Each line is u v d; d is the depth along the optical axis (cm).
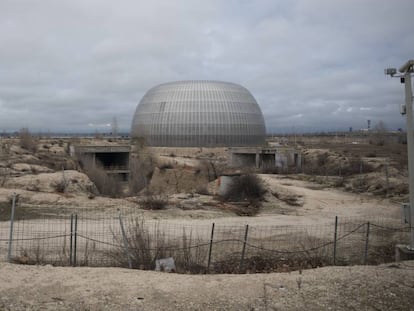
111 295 798
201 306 750
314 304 755
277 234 1770
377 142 9044
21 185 2817
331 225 1986
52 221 1859
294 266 1248
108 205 2305
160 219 2017
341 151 6431
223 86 9469
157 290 826
